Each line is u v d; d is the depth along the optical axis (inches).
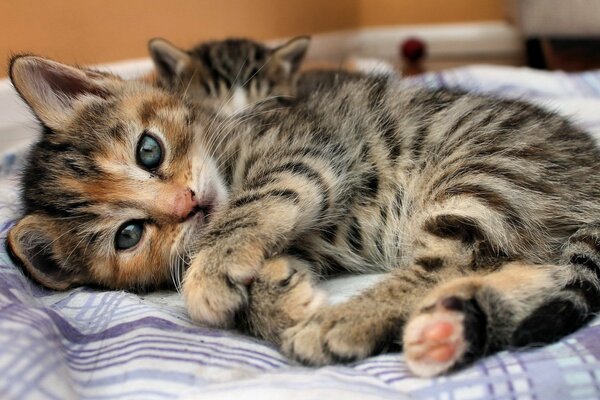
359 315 7.1
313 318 7.2
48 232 8.9
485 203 8.2
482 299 6.9
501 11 27.4
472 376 6.5
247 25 21.0
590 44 21.9
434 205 8.4
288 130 9.4
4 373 6.0
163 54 13.8
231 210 8.3
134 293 8.9
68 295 8.6
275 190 8.3
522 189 8.3
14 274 8.3
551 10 20.6
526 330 6.8
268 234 7.9
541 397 6.2
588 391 6.3
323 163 8.8
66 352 6.9
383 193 9.1
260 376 6.6
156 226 8.7
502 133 8.9
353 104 9.8
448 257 7.9
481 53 27.8
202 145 9.4
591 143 9.2
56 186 8.9
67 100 9.4
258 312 7.5
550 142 8.8
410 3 28.2
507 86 15.1
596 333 6.9
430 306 6.9
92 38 15.5
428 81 14.4
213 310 7.5
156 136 9.1
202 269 7.7
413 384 6.5
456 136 9.0
